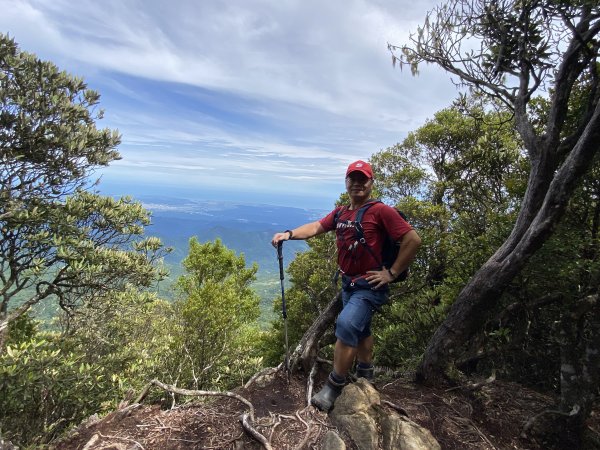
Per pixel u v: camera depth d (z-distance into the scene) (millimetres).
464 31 4484
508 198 5770
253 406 2818
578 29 3479
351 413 2641
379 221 2836
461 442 2717
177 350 7242
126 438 2453
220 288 7957
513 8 3971
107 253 5688
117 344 6582
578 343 3338
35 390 4312
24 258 5699
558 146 3580
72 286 5598
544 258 3717
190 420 2666
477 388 3439
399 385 3600
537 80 3990
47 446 2615
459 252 5000
